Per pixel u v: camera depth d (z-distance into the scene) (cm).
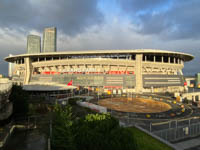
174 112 5491
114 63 12781
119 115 4944
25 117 2950
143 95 10094
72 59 13088
